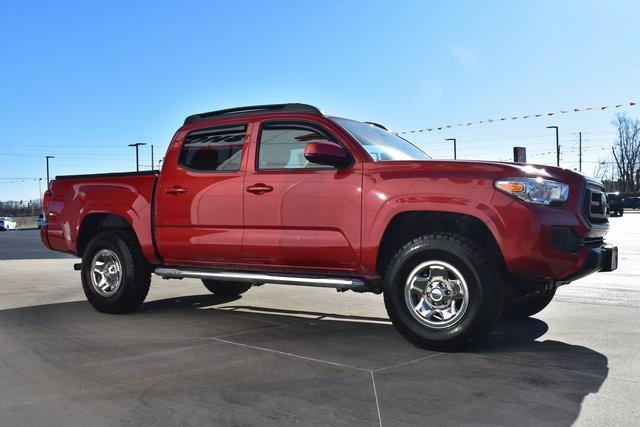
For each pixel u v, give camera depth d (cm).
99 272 649
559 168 462
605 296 725
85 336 531
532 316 600
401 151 564
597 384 376
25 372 417
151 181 619
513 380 385
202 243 572
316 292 798
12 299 761
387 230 483
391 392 364
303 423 316
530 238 428
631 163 7681
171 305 704
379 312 647
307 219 510
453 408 335
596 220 482
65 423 321
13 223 5725
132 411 337
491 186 441
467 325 441
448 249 446
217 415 329
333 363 432
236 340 511
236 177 554
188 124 614
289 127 542
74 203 679
